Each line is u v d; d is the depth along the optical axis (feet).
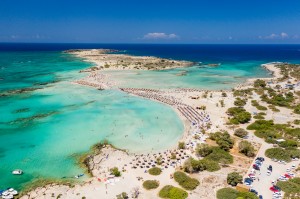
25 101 359.25
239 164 205.16
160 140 249.14
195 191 171.73
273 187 174.91
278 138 249.14
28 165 202.28
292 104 360.69
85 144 237.86
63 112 319.06
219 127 280.31
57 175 189.98
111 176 186.91
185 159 211.41
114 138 251.39
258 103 364.58
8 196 163.53
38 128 270.87
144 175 189.26
